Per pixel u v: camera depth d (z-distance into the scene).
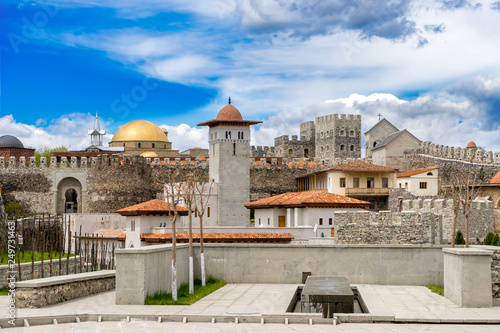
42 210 112.94
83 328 25.86
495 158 106.00
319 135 171.62
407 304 29.80
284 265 37.66
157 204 71.38
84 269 53.56
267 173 128.38
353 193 109.50
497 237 59.19
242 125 98.06
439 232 48.19
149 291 31.14
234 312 28.19
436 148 121.25
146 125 147.75
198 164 122.56
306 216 70.56
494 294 31.34
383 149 127.25
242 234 66.62
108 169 111.69
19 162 113.88
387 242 48.28
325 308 28.00
